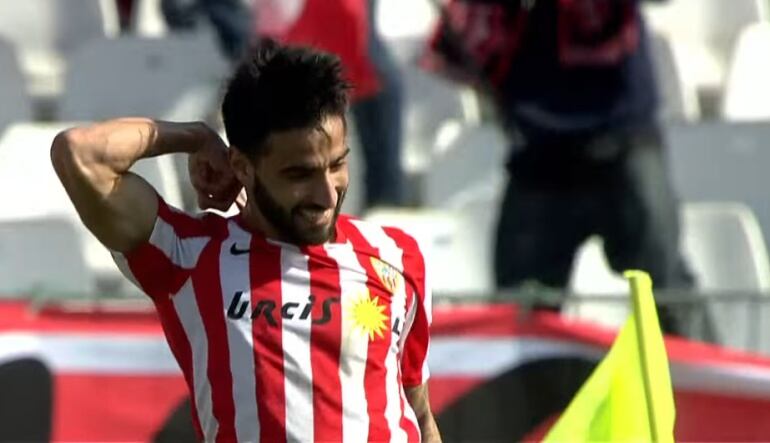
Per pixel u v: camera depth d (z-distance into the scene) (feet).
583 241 72.90
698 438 60.80
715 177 87.35
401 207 88.38
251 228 37.86
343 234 38.29
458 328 60.13
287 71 36.01
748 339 63.36
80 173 36.47
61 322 59.47
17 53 96.43
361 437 37.06
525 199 72.74
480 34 72.43
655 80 72.38
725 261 78.84
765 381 60.23
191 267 37.55
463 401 60.08
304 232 36.99
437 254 77.92
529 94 71.77
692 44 108.68
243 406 37.09
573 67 70.95
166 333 38.32
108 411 59.26
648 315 46.32
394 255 38.40
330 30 84.23
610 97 71.15
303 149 35.91
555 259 73.15
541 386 60.34
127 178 37.29
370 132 86.84
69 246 74.08
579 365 60.18
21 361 59.00
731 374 60.49
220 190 38.40
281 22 85.10
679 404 60.80
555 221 72.49
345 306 37.40
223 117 37.04
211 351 37.29
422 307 38.75
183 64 94.58
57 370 59.16
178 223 37.86
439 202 86.69
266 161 36.29
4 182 81.76
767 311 63.16
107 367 59.21
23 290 66.44
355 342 37.27
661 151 72.33
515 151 72.69
